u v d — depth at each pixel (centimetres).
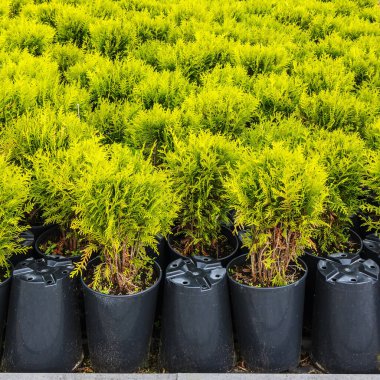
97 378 146
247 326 153
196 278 151
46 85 211
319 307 156
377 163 165
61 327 150
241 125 196
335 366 156
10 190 151
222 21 358
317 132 185
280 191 148
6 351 152
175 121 183
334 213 171
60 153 165
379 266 165
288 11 369
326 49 289
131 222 147
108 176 143
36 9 333
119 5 372
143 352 155
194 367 152
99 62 235
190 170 161
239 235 171
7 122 196
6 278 154
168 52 258
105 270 153
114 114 202
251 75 258
